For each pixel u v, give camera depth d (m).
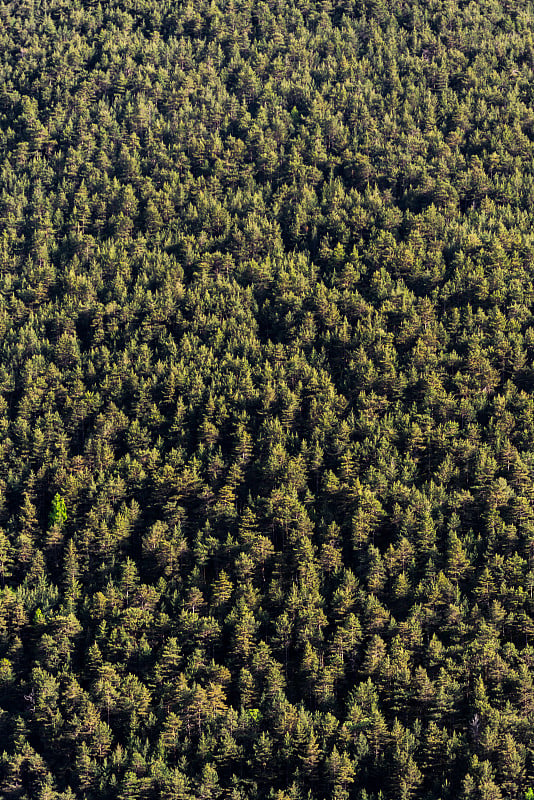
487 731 112.31
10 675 126.75
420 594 127.19
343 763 111.81
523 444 145.25
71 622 129.12
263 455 147.38
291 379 160.12
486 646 120.94
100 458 151.12
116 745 120.44
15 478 151.25
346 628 124.00
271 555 135.75
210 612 130.12
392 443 147.25
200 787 112.44
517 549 131.75
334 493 140.75
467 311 167.62
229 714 118.12
